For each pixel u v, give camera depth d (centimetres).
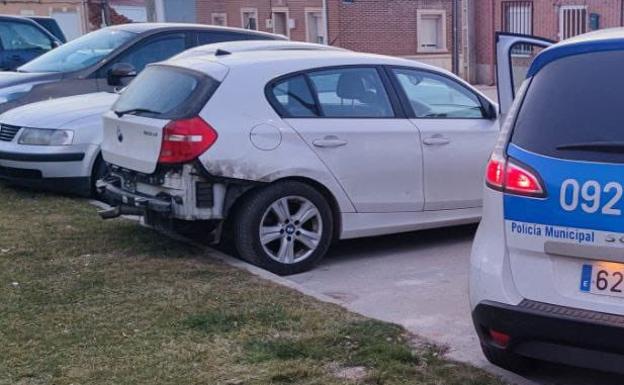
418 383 424
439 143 691
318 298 553
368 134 660
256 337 483
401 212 684
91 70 1012
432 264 668
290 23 3319
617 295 364
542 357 384
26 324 507
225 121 612
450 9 3147
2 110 981
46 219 771
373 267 663
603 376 445
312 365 445
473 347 479
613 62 382
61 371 441
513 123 404
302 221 643
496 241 399
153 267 620
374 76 684
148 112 644
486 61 2777
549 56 400
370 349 461
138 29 1061
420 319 531
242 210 624
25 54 1495
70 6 3575
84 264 627
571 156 376
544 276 381
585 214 368
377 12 3077
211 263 633
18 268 618
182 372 439
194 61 664
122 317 516
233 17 3625
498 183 399
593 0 2408
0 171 881
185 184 608
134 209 646
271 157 621
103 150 702
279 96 638
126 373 438
